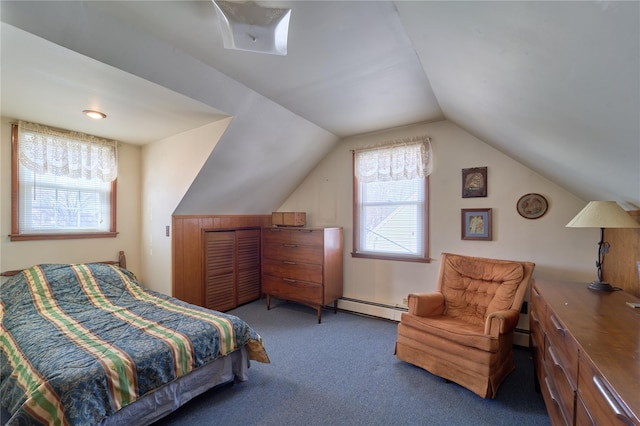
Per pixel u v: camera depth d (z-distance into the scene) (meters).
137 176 3.60
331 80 2.21
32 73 1.84
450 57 1.53
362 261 3.67
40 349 1.65
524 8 0.82
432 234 3.19
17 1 1.29
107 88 2.05
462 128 3.00
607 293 1.79
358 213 3.73
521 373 2.30
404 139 3.32
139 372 1.55
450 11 1.09
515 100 1.50
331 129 3.42
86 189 3.18
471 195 2.96
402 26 1.56
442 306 2.60
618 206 1.79
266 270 3.92
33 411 1.28
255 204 4.07
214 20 1.53
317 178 4.06
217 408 1.87
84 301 2.48
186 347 1.77
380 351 2.65
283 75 2.14
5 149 2.62
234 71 2.08
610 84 0.87
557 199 2.60
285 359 2.51
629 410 0.71
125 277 2.95
